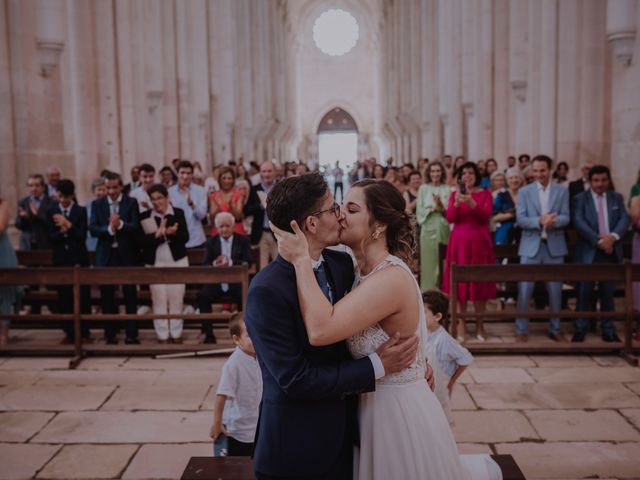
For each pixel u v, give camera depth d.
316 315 2.41
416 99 30.28
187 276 7.30
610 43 11.29
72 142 13.30
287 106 45.47
